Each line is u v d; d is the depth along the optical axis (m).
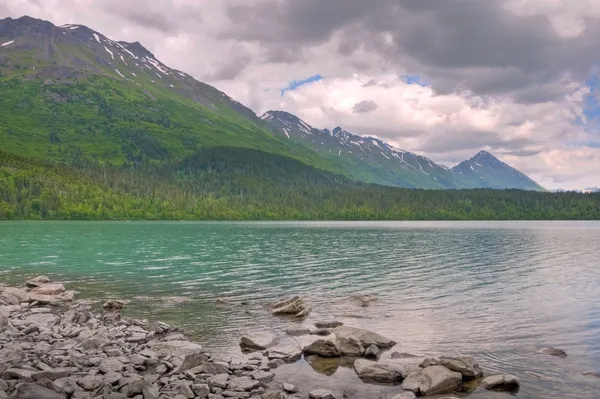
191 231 145.62
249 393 17.11
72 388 16.41
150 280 46.88
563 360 21.86
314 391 17.47
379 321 29.73
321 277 49.34
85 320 28.14
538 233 146.75
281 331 27.17
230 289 41.88
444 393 17.91
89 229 146.25
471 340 25.30
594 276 50.28
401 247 89.38
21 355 20.31
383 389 18.44
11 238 103.94
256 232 144.88
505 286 43.66
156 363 20.56
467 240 111.19
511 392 18.02
